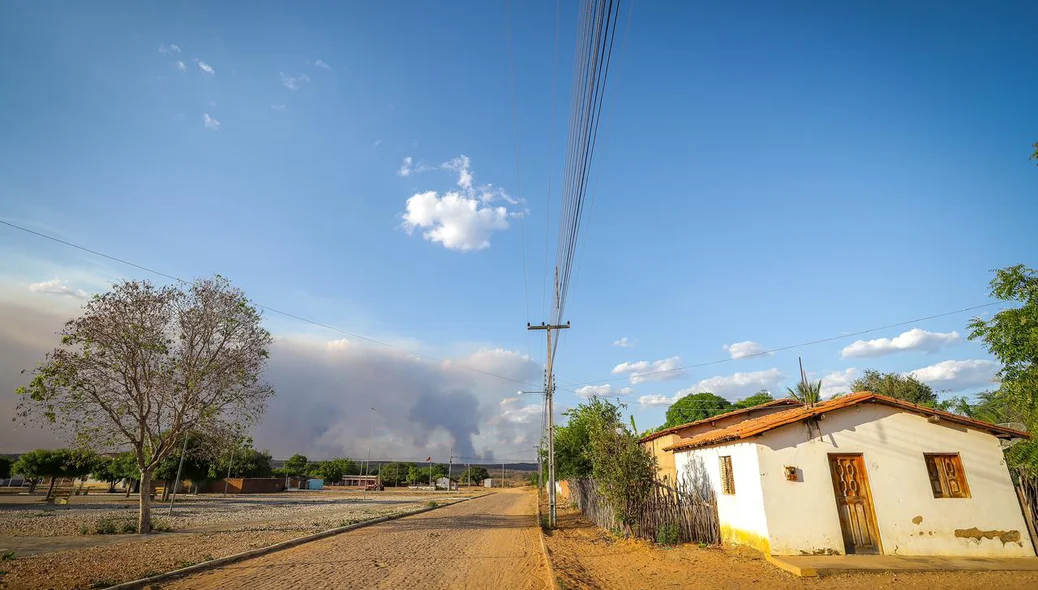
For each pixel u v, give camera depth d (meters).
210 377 23.61
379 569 13.25
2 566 13.26
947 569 11.17
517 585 11.38
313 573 12.66
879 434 13.54
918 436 13.57
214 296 24.31
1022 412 12.59
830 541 12.59
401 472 138.62
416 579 11.97
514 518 31.25
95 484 88.44
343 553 16.08
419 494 80.75
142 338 22.39
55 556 15.03
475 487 142.88
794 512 12.74
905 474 13.23
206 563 13.41
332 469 131.00
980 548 12.72
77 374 21.20
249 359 24.50
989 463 13.43
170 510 33.72
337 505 45.25
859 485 13.20
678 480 19.61
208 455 25.02
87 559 14.43
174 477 52.91
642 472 17.83
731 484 15.20
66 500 42.78
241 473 84.75
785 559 11.93
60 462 54.03
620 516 17.78
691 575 11.69
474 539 20.12
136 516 28.84
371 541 19.36
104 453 22.80
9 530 22.33
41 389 20.81
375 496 69.50
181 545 17.61
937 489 13.23
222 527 24.34
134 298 22.39
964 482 13.27
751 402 45.75
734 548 14.09
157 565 13.32
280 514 33.31
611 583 11.50
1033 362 11.62
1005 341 11.60
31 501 44.97
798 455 13.23
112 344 21.67
